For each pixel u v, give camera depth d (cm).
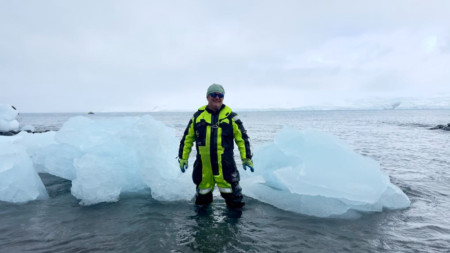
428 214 351
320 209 353
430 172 605
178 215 346
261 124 3403
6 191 397
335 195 350
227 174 353
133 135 457
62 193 436
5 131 1583
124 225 314
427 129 2292
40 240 276
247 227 311
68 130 535
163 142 456
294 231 302
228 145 356
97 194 390
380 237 287
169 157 460
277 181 416
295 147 425
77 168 413
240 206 369
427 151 982
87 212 356
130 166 462
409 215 348
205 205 383
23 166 416
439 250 258
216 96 348
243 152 356
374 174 369
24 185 403
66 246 264
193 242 273
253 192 423
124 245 266
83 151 506
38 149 583
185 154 367
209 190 367
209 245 267
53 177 532
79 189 398
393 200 380
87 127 555
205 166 356
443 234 293
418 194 434
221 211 362
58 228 305
